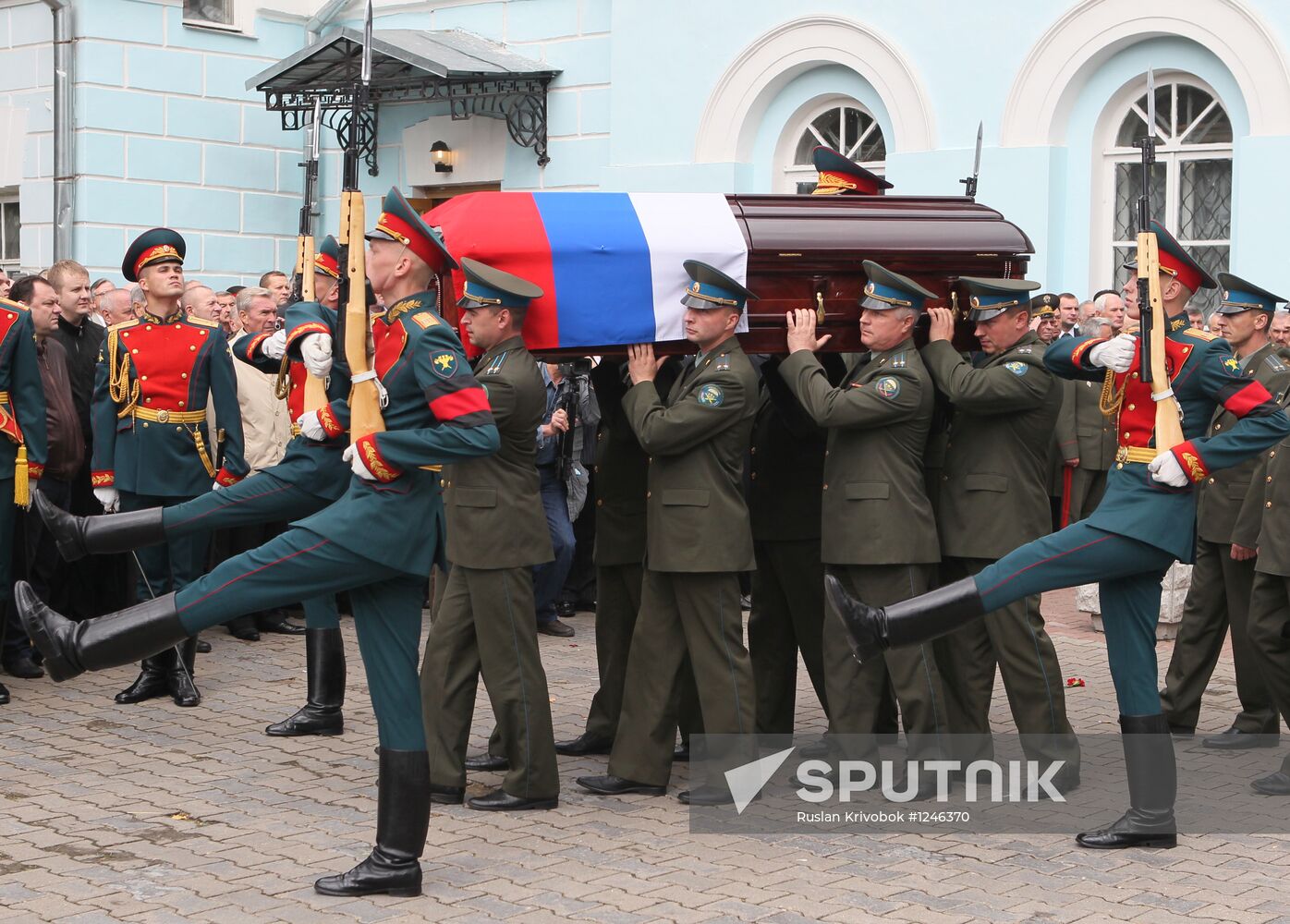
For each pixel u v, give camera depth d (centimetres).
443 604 571
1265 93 939
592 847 516
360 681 768
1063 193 1027
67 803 560
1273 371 654
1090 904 462
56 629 452
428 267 475
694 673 570
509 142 1257
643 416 555
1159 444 501
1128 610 521
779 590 640
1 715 696
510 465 554
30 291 773
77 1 1234
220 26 1302
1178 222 1009
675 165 1166
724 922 444
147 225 1275
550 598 872
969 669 603
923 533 576
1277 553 601
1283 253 941
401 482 458
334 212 1367
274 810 554
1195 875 491
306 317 527
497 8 1255
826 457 593
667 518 563
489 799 562
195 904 456
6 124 1284
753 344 589
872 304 571
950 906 459
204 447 733
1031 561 507
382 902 459
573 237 563
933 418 612
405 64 1218
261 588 451
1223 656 852
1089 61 1001
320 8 1353
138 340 721
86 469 835
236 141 1320
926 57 1058
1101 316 936
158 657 729
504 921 444
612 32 1192
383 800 467
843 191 670
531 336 561
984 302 582
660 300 567
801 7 1104
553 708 718
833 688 595
